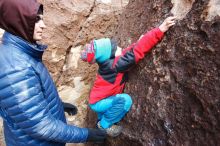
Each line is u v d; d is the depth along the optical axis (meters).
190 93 1.74
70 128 1.90
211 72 1.65
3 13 1.63
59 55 3.30
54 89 1.92
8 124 1.88
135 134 2.06
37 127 1.72
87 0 3.40
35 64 1.73
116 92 2.17
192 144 1.70
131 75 2.20
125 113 2.18
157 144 1.90
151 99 1.98
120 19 2.93
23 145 1.91
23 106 1.65
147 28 2.20
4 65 1.63
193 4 1.86
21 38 1.68
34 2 1.66
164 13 2.07
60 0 3.33
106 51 2.05
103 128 2.19
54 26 3.24
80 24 3.34
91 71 3.39
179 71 1.83
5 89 1.63
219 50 1.63
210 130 1.62
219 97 1.59
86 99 3.42
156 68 1.98
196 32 1.77
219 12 1.69
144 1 2.45
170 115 1.84
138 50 2.02
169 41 1.92
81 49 3.35
